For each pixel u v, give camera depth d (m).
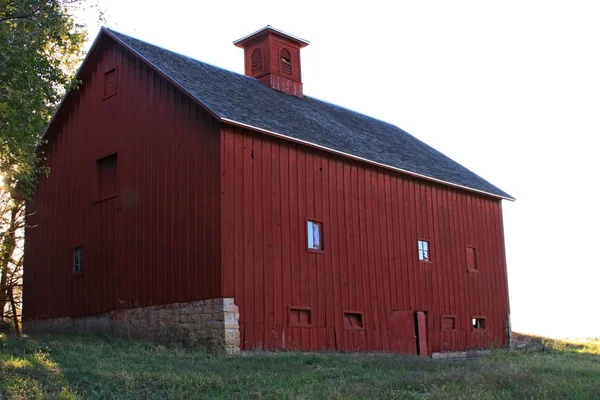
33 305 23.84
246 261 18.69
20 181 22.62
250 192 19.20
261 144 19.83
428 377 14.08
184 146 19.83
